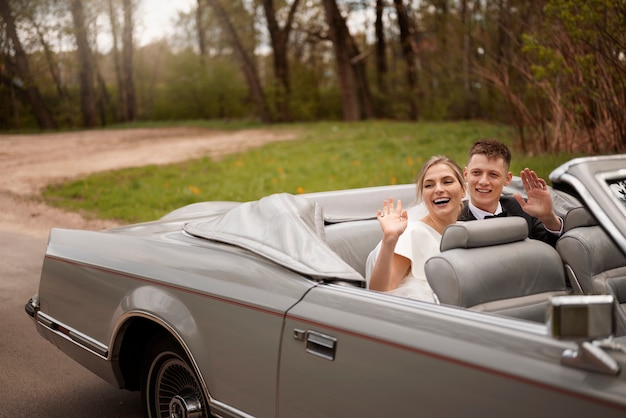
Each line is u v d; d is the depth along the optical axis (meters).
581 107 8.13
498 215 3.18
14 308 5.52
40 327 3.44
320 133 25.25
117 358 2.97
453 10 22.56
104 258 3.05
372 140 20.61
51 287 3.32
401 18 34.34
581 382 1.52
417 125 25.30
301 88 42.09
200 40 51.03
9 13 36.22
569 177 1.90
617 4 7.28
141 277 2.80
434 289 2.24
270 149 19.58
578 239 2.66
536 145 9.93
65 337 3.22
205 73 49.44
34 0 36.19
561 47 8.48
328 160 15.66
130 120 50.00
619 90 7.67
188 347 2.54
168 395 2.90
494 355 1.69
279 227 2.64
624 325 2.47
